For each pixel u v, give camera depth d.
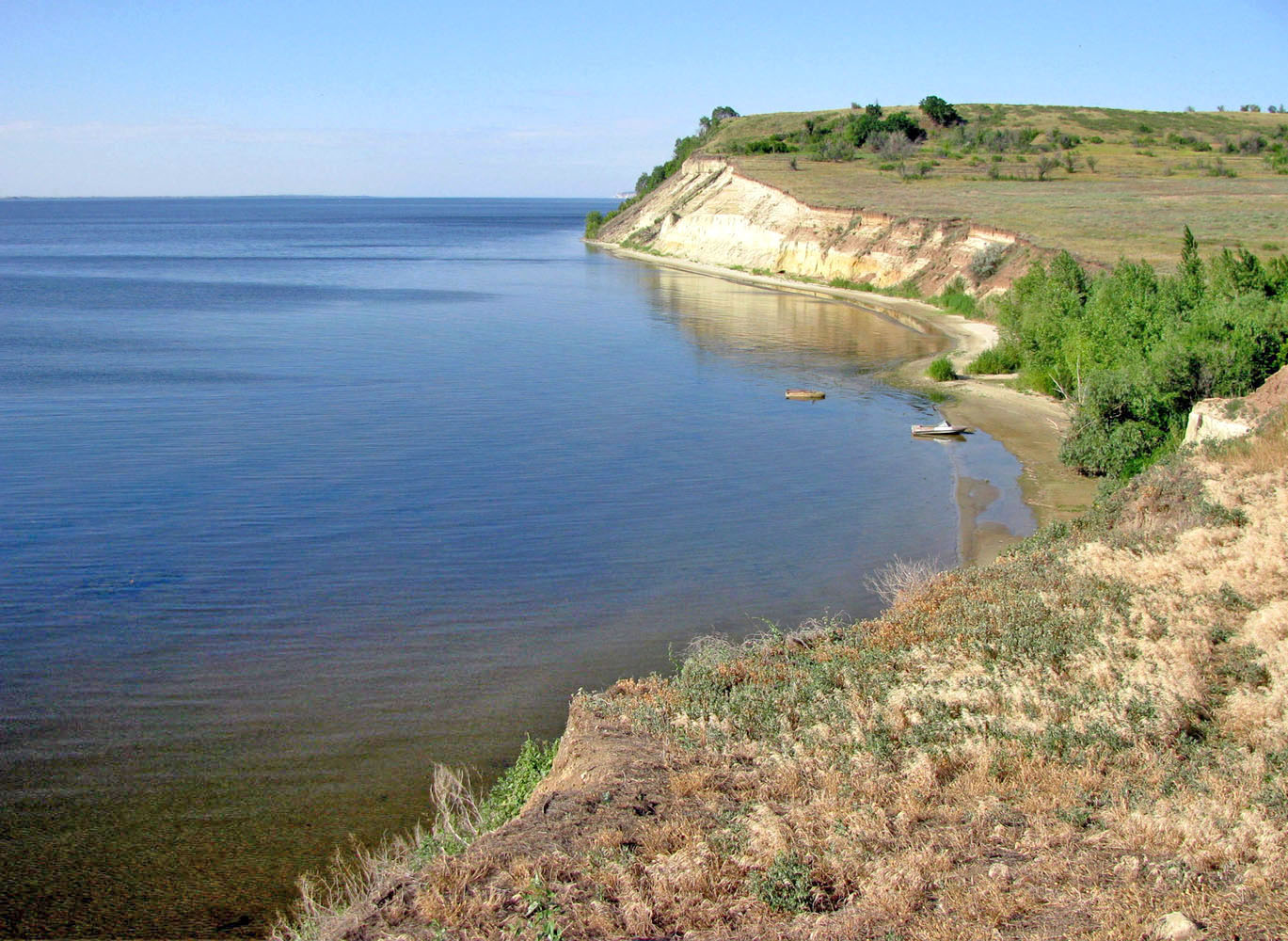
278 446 30.16
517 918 6.86
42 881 10.24
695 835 7.98
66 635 16.67
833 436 31.50
